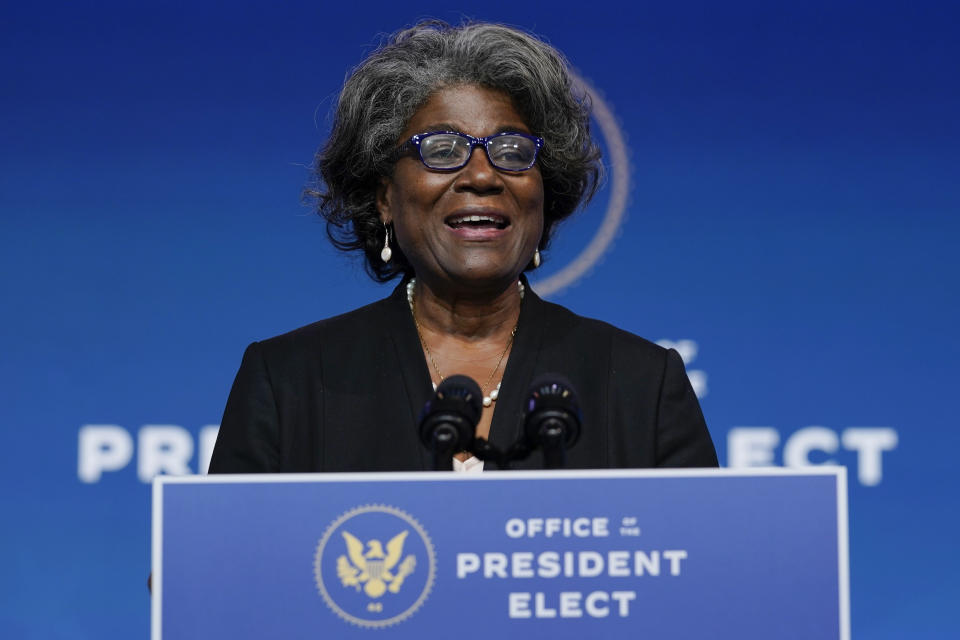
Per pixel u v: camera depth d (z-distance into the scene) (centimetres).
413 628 556
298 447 808
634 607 561
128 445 1566
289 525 562
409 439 801
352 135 873
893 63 1605
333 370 833
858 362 1588
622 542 563
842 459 1583
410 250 841
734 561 566
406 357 833
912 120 1599
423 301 873
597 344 852
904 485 1578
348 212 917
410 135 839
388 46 891
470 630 556
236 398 839
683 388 849
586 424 816
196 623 557
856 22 1608
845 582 569
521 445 637
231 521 562
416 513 562
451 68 836
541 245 931
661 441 827
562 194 907
